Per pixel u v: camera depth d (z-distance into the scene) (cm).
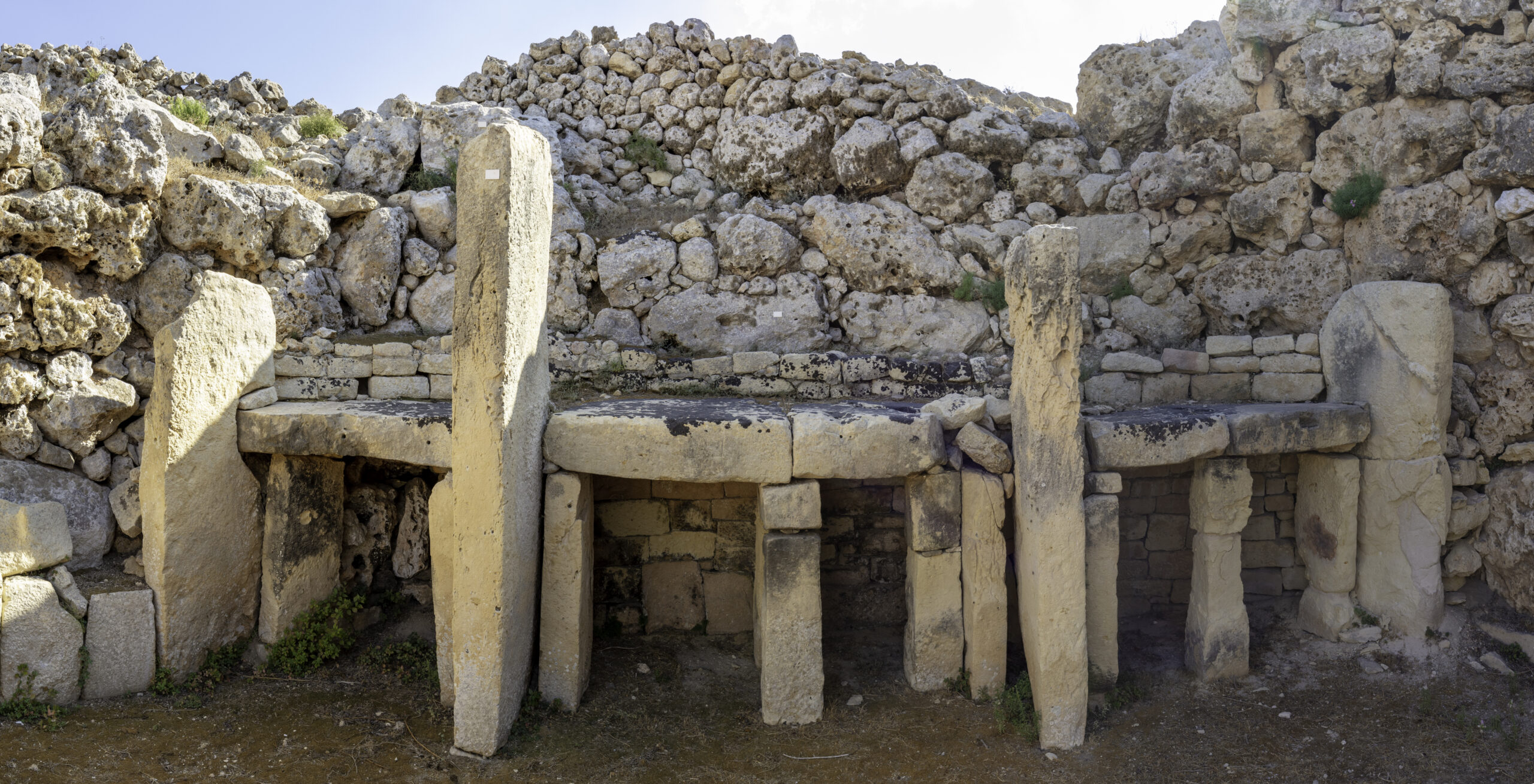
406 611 661
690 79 913
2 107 550
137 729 504
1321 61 680
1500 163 599
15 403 554
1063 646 505
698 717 555
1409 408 609
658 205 872
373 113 920
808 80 846
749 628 669
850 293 797
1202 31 814
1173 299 778
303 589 609
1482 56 612
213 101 830
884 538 672
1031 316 494
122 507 595
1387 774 488
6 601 497
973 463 574
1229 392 720
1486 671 585
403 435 555
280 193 671
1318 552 652
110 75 661
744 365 729
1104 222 784
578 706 556
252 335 600
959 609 573
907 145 802
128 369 614
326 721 531
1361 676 596
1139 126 809
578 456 536
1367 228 680
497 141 469
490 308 474
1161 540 692
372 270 720
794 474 529
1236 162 736
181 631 560
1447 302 604
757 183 859
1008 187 816
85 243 585
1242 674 604
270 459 604
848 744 521
